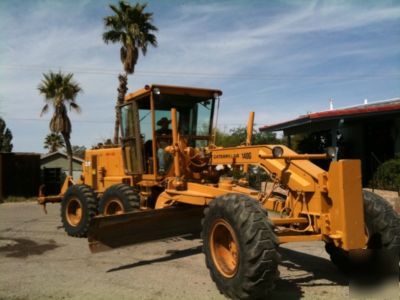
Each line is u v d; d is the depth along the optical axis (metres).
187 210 7.10
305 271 6.00
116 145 9.99
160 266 6.40
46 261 6.80
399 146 14.23
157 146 7.88
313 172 5.05
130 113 8.47
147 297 4.99
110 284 5.53
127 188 8.04
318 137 17.88
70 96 26.78
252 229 4.44
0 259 6.97
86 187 9.13
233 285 4.62
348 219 4.53
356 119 15.08
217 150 6.89
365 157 15.73
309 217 5.03
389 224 5.09
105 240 6.32
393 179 13.22
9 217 12.43
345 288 5.23
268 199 5.80
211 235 5.07
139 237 6.66
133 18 23.73
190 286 5.39
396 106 12.81
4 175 19.55
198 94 8.18
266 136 23.09
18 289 5.36
